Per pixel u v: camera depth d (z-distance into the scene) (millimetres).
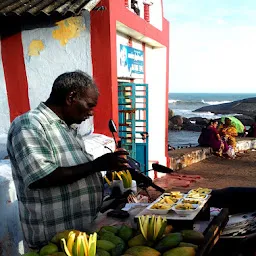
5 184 3316
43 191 2111
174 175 8648
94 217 2330
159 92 8758
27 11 4930
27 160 1945
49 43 5465
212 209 2670
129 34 6852
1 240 3252
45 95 5559
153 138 8859
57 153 2115
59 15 4910
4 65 5590
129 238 1959
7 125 5688
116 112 5645
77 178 2055
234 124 13953
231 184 7941
